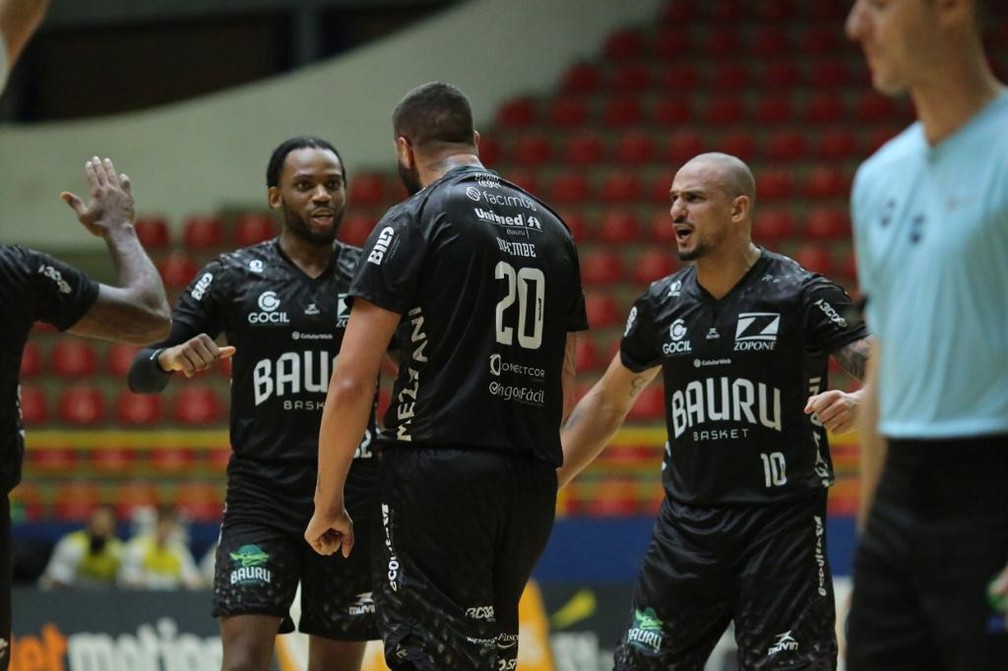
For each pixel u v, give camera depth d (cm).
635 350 1831
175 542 3672
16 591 2961
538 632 2973
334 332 1870
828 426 1605
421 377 1494
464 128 1579
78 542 3644
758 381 1717
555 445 1557
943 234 947
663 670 1736
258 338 1864
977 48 955
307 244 1903
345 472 1467
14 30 935
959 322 941
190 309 1895
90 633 2933
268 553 1803
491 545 1498
